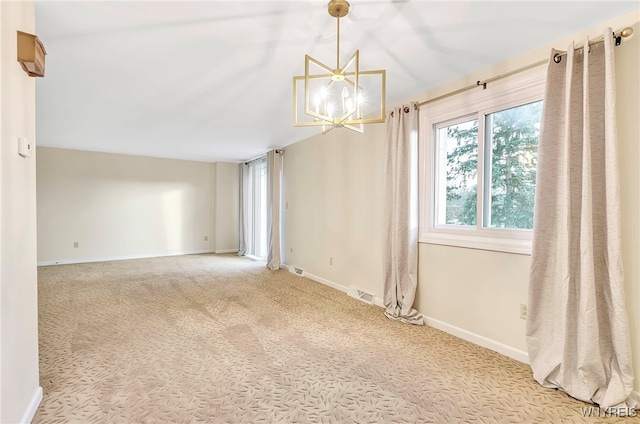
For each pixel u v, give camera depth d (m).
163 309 3.30
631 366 1.69
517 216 2.38
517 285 2.27
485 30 1.95
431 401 1.77
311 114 1.50
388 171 3.20
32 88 1.61
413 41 2.08
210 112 3.56
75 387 1.85
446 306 2.78
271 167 5.66
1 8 1.27
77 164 5.88
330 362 2.20
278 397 1.79
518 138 2.37
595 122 1.83
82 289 4.06
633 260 1.75
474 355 2.32
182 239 7.06
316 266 4.67
